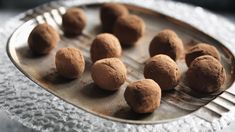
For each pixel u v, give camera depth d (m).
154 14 0.43
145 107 0.30
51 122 0.28
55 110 0.29
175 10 0.45
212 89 0.33
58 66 0.33
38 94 0.31
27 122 0.28
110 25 0.40
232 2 0.58
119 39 0.38
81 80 0.34
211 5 0.58
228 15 0.58
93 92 0.32
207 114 0.30
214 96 0.33
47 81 0.33
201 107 0.31
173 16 0.43
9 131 0.37
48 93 0.31
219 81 0.32
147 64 0.33
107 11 0.40
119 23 0.38
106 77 0.32
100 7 0.43
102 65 0.32
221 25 0.43
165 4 0.46
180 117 0.30
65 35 0.39
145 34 0.41
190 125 0.29
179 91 0.33
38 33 0.35
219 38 0.40
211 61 0.33
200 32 0.40
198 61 0.33
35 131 0.32
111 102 0.31
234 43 0.40
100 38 0.35
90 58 0.36
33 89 0.31
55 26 0.40
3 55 0.34
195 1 0.58
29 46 0.36
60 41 0.38
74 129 0.28
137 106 0.29
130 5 0.43
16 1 0.57
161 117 0.30
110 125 0.28
